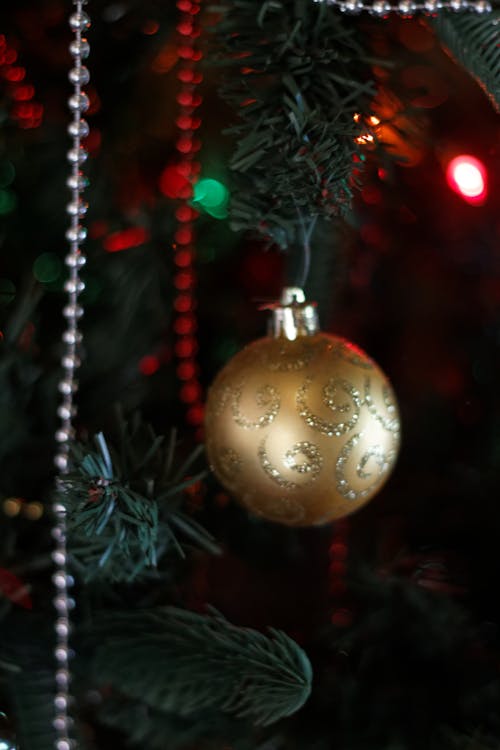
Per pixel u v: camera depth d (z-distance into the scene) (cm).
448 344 70
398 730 53
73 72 48
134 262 64
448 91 61
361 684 55
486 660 56
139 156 64
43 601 56
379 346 70
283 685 49
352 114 50
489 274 67
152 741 52
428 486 65
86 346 62
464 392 69
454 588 60
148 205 64
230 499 63
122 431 52
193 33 59
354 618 59
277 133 49
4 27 60
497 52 50
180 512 53
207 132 63
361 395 51
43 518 58
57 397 61
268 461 51
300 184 50
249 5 49
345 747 53
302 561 63
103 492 49
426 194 65
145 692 51
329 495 51
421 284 68
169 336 67
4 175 62
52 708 52
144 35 61
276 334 52
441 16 51
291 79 49
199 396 66
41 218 63
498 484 63
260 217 52
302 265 58
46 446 59
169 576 57
